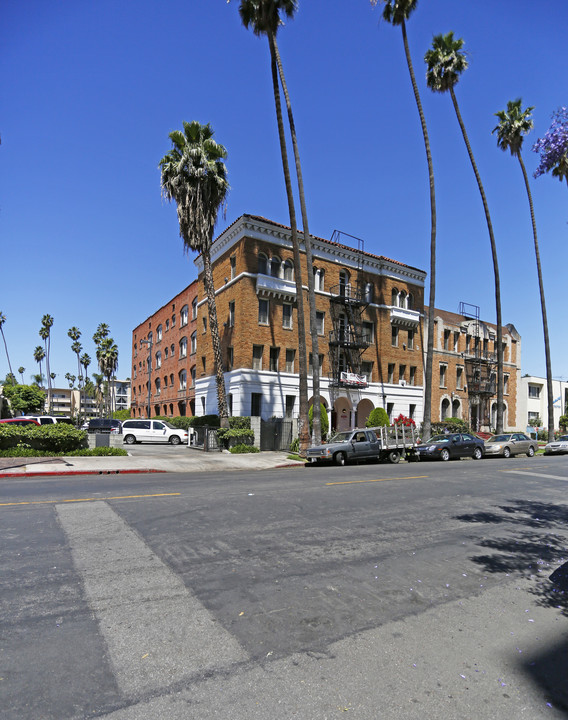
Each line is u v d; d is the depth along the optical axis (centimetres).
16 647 362
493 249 3081
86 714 287
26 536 650
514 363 4700
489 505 1009
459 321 4338
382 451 2108
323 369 3052
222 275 3066
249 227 2819
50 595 457
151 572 526
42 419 2606
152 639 380
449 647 388
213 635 391
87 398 14025
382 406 3356
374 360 3359
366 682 331
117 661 347
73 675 327
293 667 347
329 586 507
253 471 1731
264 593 481
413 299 3656
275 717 289
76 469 1517
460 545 687
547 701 316
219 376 2425
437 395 3791
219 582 505
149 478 1362
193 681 325
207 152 2392
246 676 333
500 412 3075
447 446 2256
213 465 1841
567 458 2538
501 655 378
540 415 4950
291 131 2255
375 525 782
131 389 5975
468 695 320
